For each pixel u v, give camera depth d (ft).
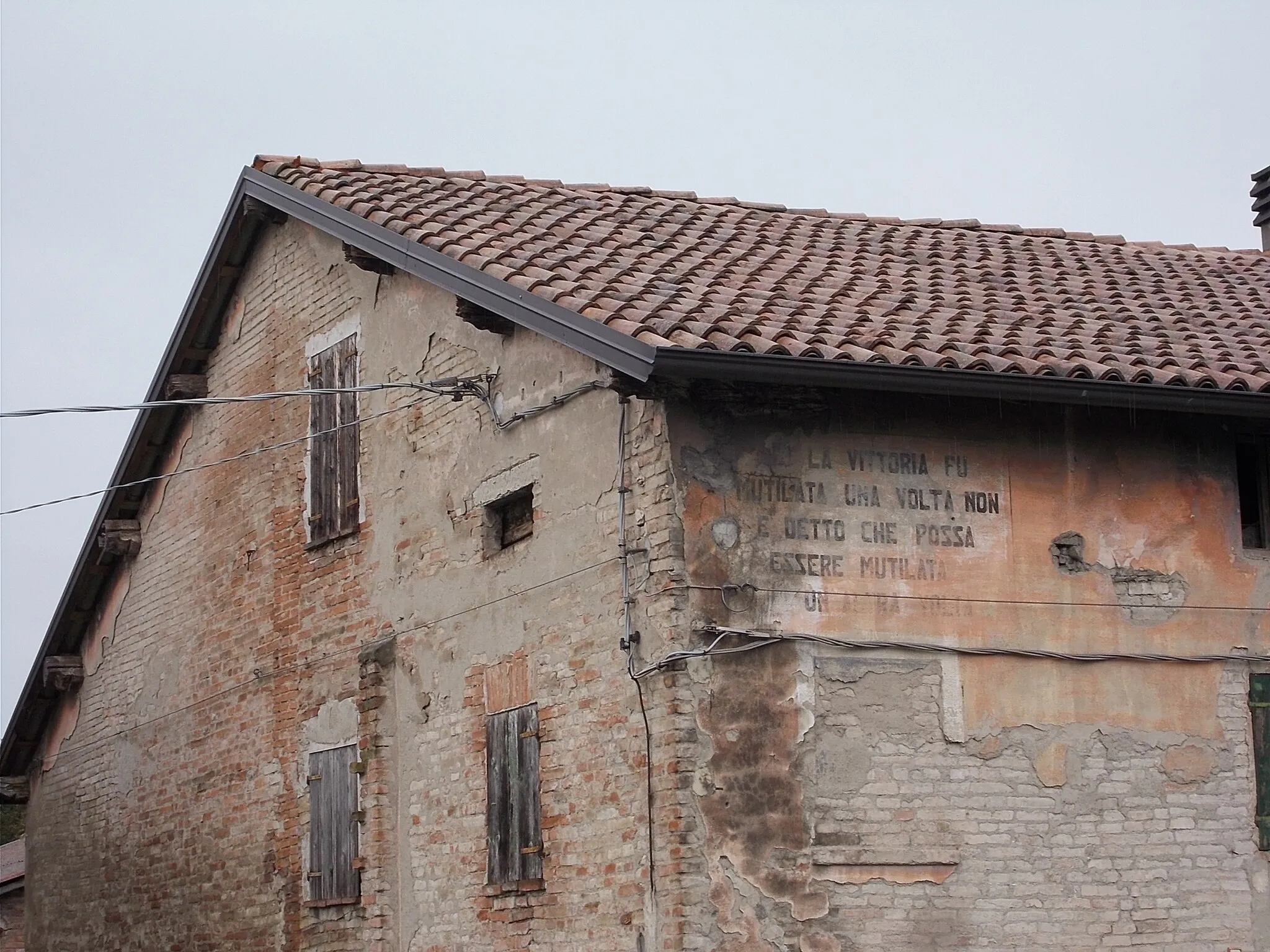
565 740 38.29
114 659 61.62
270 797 50.93
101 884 60.54
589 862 37.01
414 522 45.47
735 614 35.19
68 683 63.87
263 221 54.44
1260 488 40.55
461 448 43.62
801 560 35.86
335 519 49.21
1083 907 36.40
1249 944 37.50
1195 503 39.17
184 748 56.29
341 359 49.93
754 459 35.99
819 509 36.19
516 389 41.47
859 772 35.40
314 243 52.19
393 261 44.57
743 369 33.40
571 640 38.37
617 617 36.78
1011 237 52.95
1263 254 57.06
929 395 35.83
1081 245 53.42
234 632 54.03
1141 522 38.63
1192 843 37.52
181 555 57.82
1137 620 38.14
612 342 34.45
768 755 34.88
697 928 33.76
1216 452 39.60
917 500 36.91
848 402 36.78
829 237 48.49
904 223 53.11
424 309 46.11
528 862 39.14
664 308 36.29
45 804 65.77
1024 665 37.06
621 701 36.37
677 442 35.58
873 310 38.86
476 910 41.06
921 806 35.65
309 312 52.03
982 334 37.70
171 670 57.62
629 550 36.37
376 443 47.73
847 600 35.99
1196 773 37.91
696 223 47.93
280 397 47.47
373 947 44.68
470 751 41.91
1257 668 38.96
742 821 34.45
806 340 34.86
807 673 35.45
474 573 42.50
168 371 57.98
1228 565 39.19
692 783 34.32
